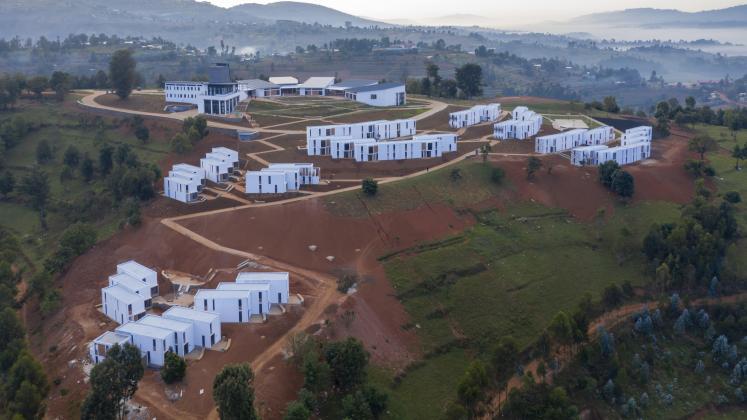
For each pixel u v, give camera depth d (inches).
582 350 5093.5
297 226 6373.0
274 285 5300.2
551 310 5762.8
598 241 6825.8
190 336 4803.2
